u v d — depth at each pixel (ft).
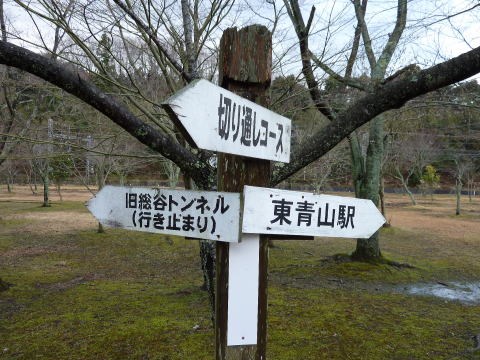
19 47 5.82
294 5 11.60
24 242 34.94
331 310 17.06
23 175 98.37
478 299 20.52
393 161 75.56
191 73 10.31
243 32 5.91
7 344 13.42
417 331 14.97
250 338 5.59
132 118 6.57
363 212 6.35
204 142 4.62
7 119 20.02
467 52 5.73
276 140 5.89
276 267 26.61
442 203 85.87
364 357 12.46
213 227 5.22
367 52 20.08
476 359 12.60
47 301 18.51
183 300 18.13
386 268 25.53
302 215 5.71
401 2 17.16
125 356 12.23
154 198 5.65
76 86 6.07
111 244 34.65
